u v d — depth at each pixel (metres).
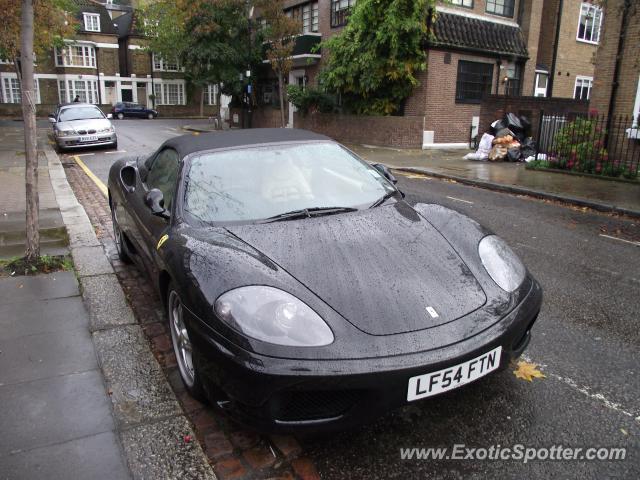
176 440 2.57
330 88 20.52
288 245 2.78
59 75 47.91
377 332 2.30
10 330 3.74
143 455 2.47
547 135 14.40
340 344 2.24
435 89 18.03
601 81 11.68
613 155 11.48
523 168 12.99
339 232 2.93
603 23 11.54
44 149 16.77
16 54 23.94
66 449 2.50
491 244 3.02
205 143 3.81
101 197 8.98
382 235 2.93
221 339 2.34
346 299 2.41
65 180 10.23
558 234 6.74
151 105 51.41
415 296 2.48
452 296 2.53
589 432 2.62
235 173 3.48
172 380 3.15
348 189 3.55
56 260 5.07
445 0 17.34
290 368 2.19
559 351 3.46
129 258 5.18
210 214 3.18
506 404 2.85
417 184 10.98
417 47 17.48
